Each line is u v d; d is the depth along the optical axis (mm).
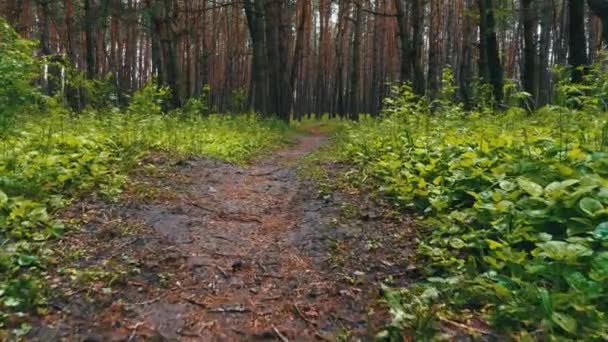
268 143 12734
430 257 3783
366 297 3328
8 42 6453
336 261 3910
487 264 3484
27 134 6586
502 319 2861
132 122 9219
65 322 2977
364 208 5039
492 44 13430
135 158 6820
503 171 4633
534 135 5758
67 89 16875
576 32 11148
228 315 3166
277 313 3197
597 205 3467
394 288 3402
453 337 2756
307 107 46031
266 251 4230
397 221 4621
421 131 7457
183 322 3066
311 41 44719
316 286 3541
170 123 10570
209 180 6773
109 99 12609
